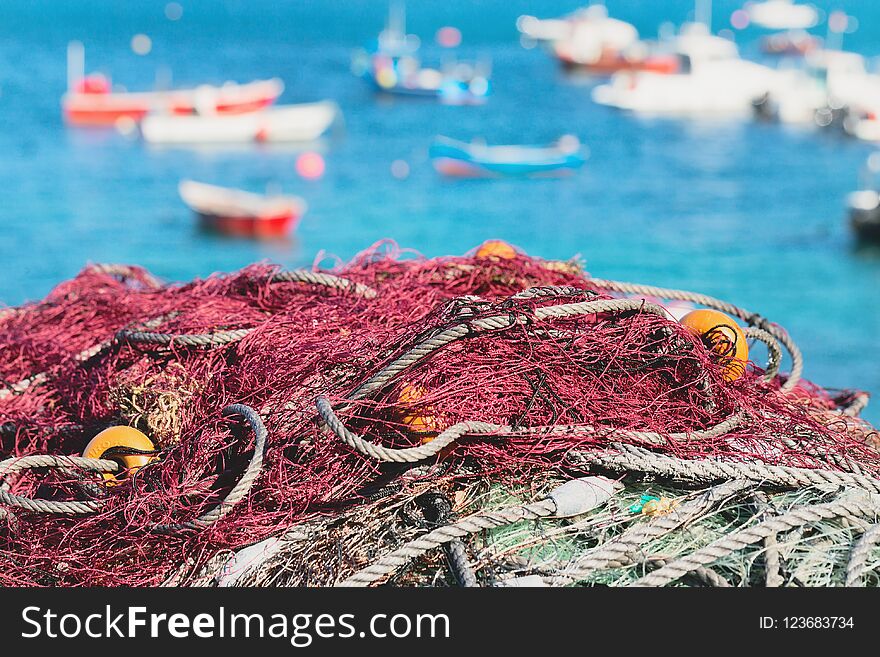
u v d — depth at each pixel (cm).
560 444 361
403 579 329
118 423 404
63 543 364
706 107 6462
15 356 514
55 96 6159
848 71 6175
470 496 356
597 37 9225
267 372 404
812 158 4912
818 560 317
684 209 3675
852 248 3003
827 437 384
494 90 7788
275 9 19688
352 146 5094
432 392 365
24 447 425
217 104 5041
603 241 3191
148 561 354
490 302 392
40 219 3212
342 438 334
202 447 370
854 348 2083
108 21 14175
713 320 424
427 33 13962
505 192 4006
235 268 2738
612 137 5578
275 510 358
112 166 4275
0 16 14375
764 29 16950
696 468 348
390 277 536
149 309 536
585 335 397
